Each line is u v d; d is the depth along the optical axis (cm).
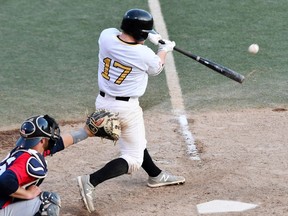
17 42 3819
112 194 2255
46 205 1833
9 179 1720
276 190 2230
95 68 3519
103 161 2530
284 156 2512
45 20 4056
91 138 2745
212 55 3581
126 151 2169
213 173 2394
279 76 3344
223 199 2177
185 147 2636
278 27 3866
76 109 3070
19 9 4203
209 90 3231
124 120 2117
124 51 2047
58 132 1864
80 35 3872
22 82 3375
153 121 2906
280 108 3012
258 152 2559
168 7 4150
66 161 2534
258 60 3516
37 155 1781
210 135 2745
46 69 3516
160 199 2206
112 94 2105
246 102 3084
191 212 2098
